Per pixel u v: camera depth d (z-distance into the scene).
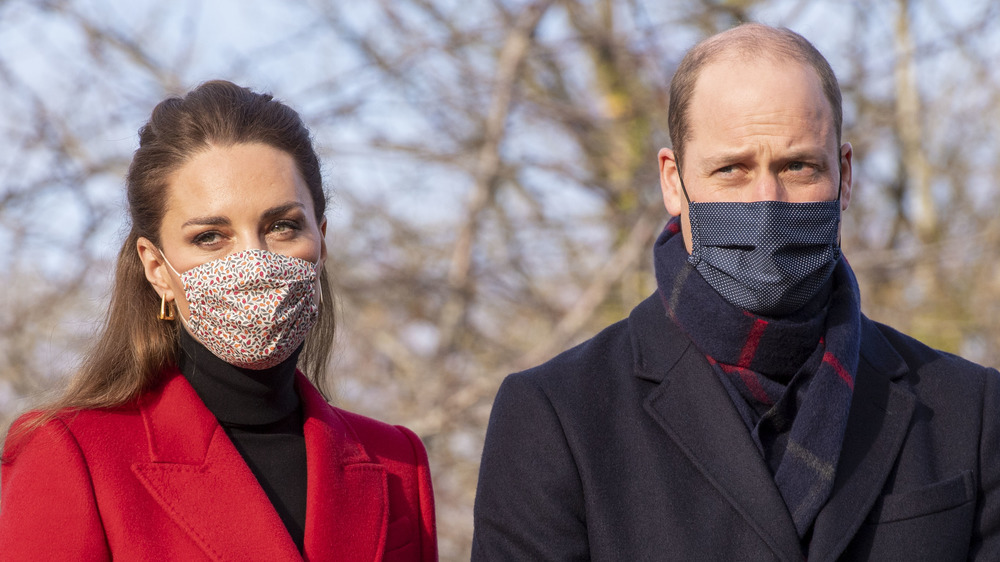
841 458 2.98
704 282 3.08
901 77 12.52
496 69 11.80
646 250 11.05
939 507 2.93
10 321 9.84
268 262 2.94
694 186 3.07
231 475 3.02
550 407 3.09
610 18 12.65
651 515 2.94
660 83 11.40
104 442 2.99
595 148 11.93
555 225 11.59
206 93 3.13
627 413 3.10
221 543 2.93
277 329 2.97
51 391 3.29
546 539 2.94
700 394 3.05
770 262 2.97
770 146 2.96
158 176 3.02
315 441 3.19
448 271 11.06
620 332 3.32
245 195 2.98
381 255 10.80
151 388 3.15
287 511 3.11
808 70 3.02
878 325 3.35
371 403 10.11
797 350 3.03
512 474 3.04
